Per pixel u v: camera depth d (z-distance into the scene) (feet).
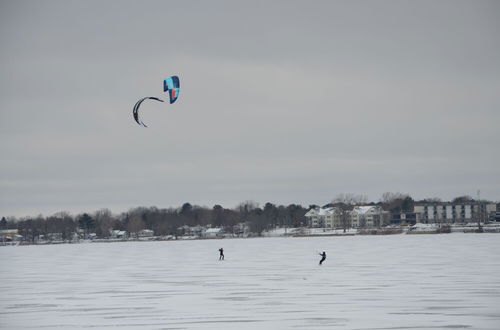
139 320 244.63
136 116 300.81
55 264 578.66
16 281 399.65
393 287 326.44
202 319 244.01
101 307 278.87
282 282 360.89
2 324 240.94
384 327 223.10
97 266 537.24
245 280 377.09
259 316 248.11
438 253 606.96
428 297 288.51
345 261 524.93
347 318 240.32
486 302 272.31
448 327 222.28
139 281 386.93
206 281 377.09
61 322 243.40
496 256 542.57
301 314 250.37
